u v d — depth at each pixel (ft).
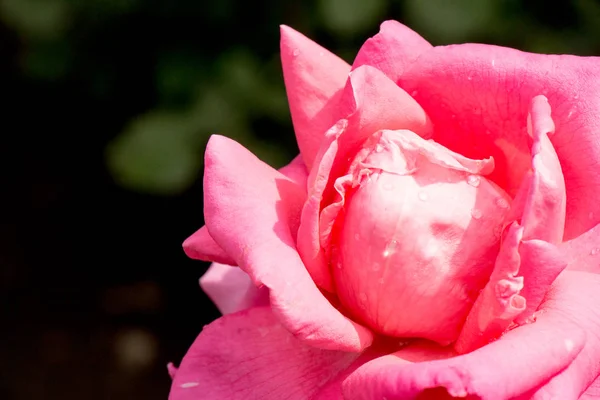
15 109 3.59
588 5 2.10
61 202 3.59
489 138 1.11
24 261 3.54
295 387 1.10
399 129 1.10
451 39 2.06
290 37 1.15
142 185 2.27
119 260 3.47
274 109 2.32
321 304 1.04
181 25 2.44
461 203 1.05
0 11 2.58
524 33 2.09
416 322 1.06
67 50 2.72
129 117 3.01
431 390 1.01
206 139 2.31
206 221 1.07
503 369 0.99
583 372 1.02
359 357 1.10
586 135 1.07
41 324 3.39
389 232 1.04
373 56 1.13
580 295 1.05
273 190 1.09
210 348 1.12
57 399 3.17
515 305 1.02
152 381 3.16
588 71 1.08
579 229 1.10
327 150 1.04
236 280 1.27
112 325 3.34
